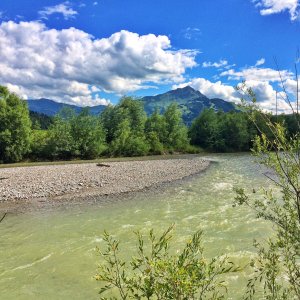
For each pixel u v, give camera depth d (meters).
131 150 67.31
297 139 2.86
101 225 15.47
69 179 29.59
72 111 62.09
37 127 68.69
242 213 16.59
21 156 55.81
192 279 2.44
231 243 12.07
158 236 13.42
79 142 60.69
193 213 17.23
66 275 10.05
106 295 8.53
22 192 23.84
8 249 12.40
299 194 2.99
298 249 3.29
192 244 2.78
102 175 32.22
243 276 8.93
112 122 71.31
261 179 29.53
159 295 2.56
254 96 3.07
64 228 15.08
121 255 11.09
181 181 28.69
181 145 77.00
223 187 25.23
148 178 30.38
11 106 55.84
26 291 9.13
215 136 79.94
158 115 77.56
